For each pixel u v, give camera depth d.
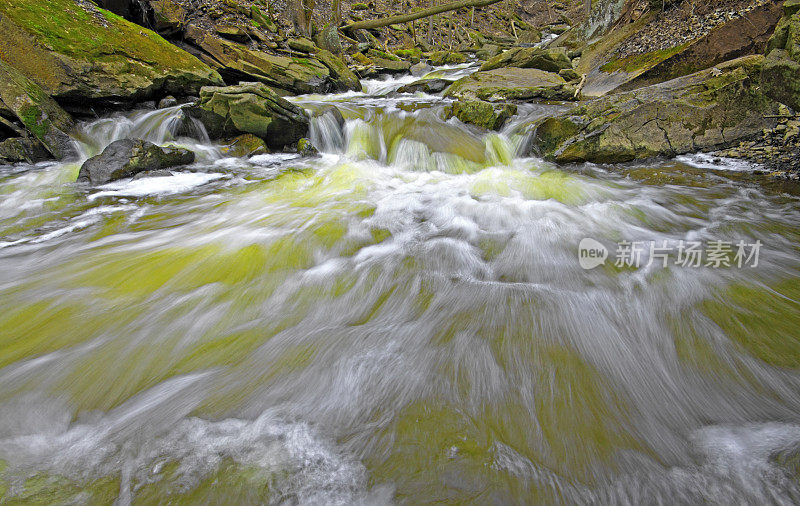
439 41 28.97
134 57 9.16
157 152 6.79
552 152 7.29
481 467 1.71
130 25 10.03
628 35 13.18
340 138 8.89
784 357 2.37
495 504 1.56
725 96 6.59
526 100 10.95
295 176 6.77
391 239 4.39
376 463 1.74
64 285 3.38
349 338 2.67
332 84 15.12
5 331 2.77
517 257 3.91
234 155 7.86
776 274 3.32
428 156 7.46
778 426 1.92
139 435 1.93
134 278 3.50
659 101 6.83
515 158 7.68
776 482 1.60
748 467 1.69
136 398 2.20
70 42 8.23
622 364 2.37
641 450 1.81
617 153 6.80
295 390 2.22
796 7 5.61
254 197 5.81
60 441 1.92
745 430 1.91
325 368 2.38
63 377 2.35
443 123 8.78
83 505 1.57
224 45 13.23
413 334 2.69
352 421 1.98
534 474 1.69
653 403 2.10
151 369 2.43
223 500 1.58
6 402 2.16
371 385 2.22
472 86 11.96
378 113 9.68
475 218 4.96
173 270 3.63
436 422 1.96
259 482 1.66
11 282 3.43
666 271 3.43
